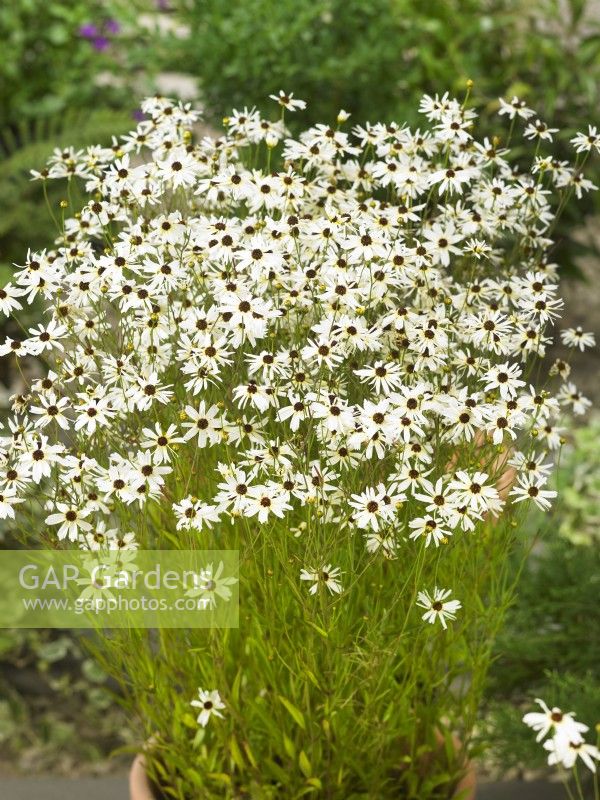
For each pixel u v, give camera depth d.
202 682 0.88
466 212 0.84
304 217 0.82
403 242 0.86
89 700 1.43
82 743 1.36
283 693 0.86
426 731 0.90
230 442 0.82
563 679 1.20
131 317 0.78
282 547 0.77
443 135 0.86
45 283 0.78
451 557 0.85
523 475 0.77
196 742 0.88
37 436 0.75
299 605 0.82
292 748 0.84
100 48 2.68
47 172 0.90
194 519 0.72
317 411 0.71
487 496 0.71
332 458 0.75
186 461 0.81
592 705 1.12
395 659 0.92
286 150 0.87
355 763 0.85
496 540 0.88
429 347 0.76
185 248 0.80
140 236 0.78
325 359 0.72
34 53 2.70
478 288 0.83
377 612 0.80
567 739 0.65
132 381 0.74
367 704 0.81
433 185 0.86
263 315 0.73
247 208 0.92
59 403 0.75
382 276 0.76
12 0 2.62
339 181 0.96
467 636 0.93
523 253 0.92
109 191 0.91
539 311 0.80
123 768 1.33
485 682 0.98
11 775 1.30
